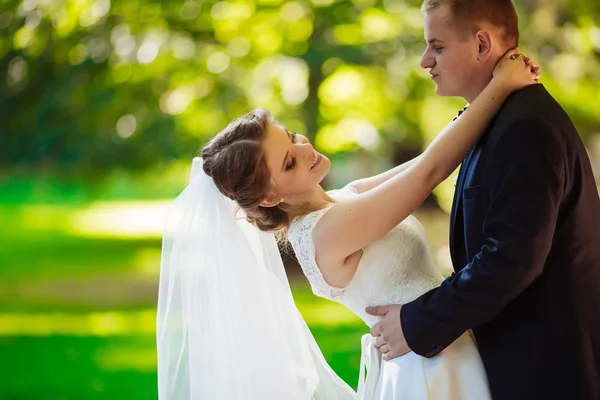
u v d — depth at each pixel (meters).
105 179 12.99
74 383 6.79
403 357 2.83
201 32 10.55
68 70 11.28
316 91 10.22
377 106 10.22
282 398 3.00
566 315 2.66
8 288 12.07
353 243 2.81
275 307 3.06
